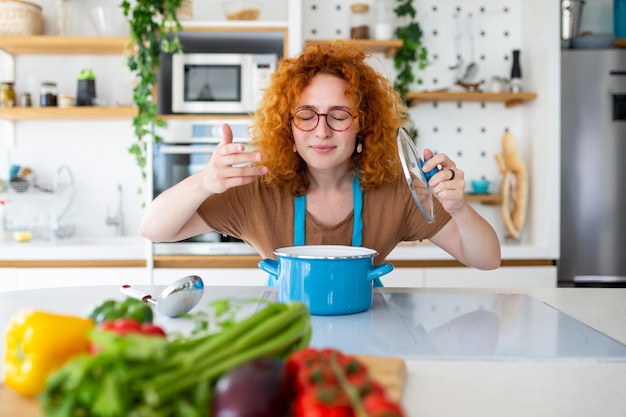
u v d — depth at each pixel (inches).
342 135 54.4
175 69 110.0
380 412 18.0
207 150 109.8
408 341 37.5
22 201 124.5
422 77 129.0
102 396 19.4
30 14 114.3
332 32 127.3
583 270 117.9
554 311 46.4
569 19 121.6
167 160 110.0
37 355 25.2
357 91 54.5
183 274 108.6
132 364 20.6
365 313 45.2
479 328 40.9
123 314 32.4
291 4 111.0
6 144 124.4
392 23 123.6
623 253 117.6
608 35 119.3
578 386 30.1
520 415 26.3
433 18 129.0
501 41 129.3
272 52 123.5
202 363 22.4
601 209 117.5
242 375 21.0
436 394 28.8
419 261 110.6
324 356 22.4
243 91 110.7
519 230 121.3
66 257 107.4
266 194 59.9
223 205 59.3
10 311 44.6
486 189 124.4
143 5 108.4
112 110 113.0
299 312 27.5
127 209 126.3
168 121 109.8
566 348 36.3
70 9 119.0
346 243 59.2
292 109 55.0
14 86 122.4
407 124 120.3
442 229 60.7
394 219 60.0
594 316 45.9
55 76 125.0
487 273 110.3
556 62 113.8
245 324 25.4
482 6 129.0
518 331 40.3
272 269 47.4
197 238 109.2
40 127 124.9
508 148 123.4
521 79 123.8
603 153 117.4
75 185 125.6
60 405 20.0
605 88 117.0
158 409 20.3
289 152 57.9
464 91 127.6
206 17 125.3
